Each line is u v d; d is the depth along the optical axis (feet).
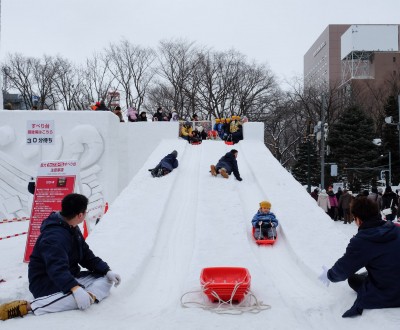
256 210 37.01
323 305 17.63
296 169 135.74
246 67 151.64
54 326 14.79
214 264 23.41
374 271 15.53
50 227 16.44
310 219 32.32
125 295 19.61
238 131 67.05
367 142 128.16
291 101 149.48
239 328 15.21
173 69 141.69
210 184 42.68
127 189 40.55
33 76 161.58
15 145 55.77
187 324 15.58
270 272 24.17
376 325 14.46
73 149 55.52
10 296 18.89
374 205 15.98
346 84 183.01
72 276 16.16
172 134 63.57
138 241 27.50
